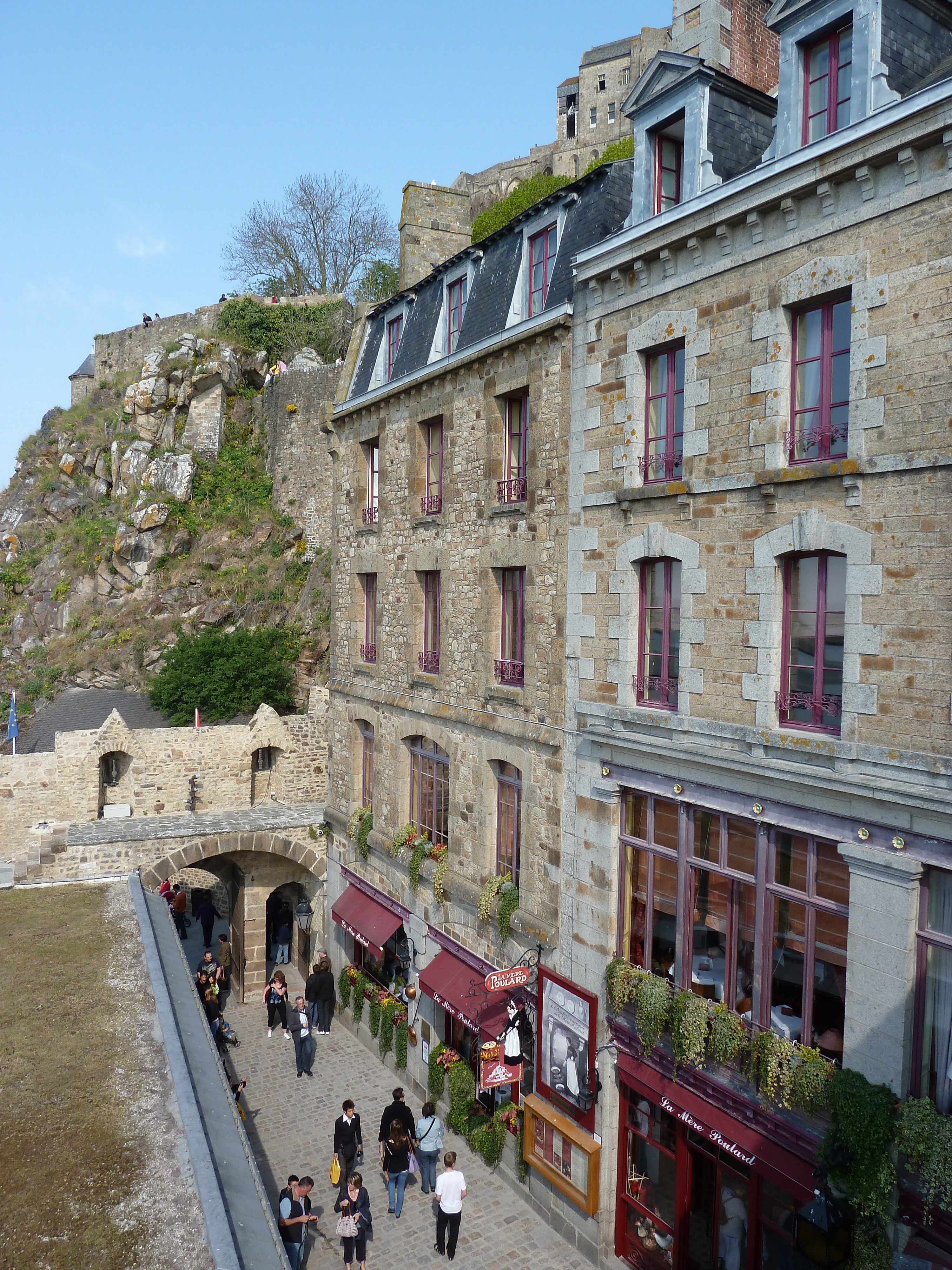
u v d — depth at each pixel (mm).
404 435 15031
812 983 7926
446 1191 10422
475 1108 12805
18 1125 7707
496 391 12195
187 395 39094
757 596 8273
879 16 7238
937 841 6773
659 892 9695
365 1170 12453
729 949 8797
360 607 17047
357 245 46812
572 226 11250
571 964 10852
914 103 6684
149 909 14031
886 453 7113
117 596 35031
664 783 9445
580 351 10539
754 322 8258
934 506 6789
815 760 7719
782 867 8219
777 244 7992
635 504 9727
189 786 18562
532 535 11523
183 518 35750
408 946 14727
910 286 6922
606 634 10266
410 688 14781
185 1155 7371
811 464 7758
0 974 10977
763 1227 8594
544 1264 10438
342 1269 10453
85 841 16516
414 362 14875
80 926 12867
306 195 45812
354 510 16969
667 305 9273
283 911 20688
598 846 10375
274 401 37938
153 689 27922
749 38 10195
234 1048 16219
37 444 42500
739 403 8445
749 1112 8328
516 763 11930
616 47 51125
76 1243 6246
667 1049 9383
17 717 22797
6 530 39781
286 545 35125
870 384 7223
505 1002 11953
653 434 9797
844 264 7406
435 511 14219
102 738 17750
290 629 30797
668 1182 9742
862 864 7293
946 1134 6520
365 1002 16281
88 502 38844
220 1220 6441
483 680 12570
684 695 9070
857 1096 7043
